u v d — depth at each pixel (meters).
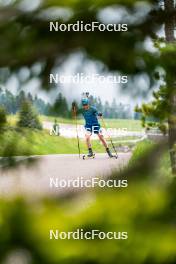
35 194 3.60
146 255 3.46
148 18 3.86
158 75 3.88
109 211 3.63
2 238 3.19
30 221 3.27
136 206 3.73
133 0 3.76
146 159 3.97
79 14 3.78
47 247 3.21
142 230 3.60
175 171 4.20
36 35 3.78
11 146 4.87
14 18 3.75
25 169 4.75
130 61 3.80
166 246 3.51
